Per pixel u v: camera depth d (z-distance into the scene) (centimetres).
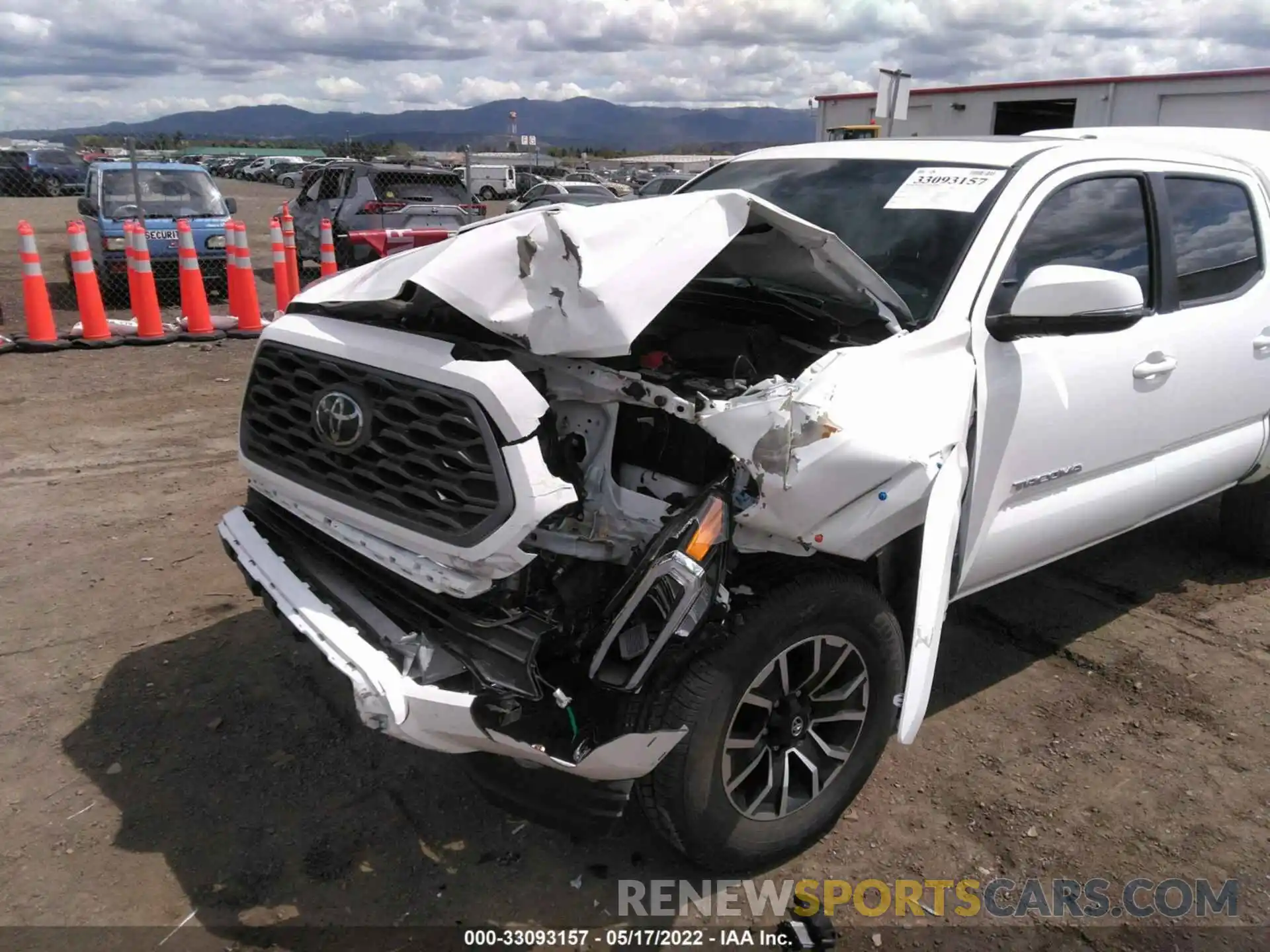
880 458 245
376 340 267
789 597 254
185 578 443
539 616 236
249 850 278
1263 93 1407
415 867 274
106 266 1123
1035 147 359
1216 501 580
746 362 281
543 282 240
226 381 802
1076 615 435
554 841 287
